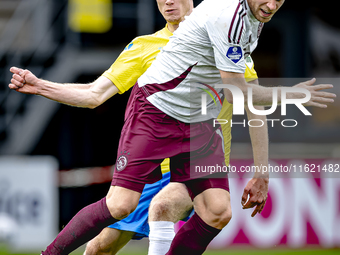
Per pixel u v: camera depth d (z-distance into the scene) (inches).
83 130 1419.8
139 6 1300.4
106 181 1225.4
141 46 508.1
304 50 1348.4
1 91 1332.4
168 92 425.7
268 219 944.3
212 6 410.0
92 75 1391.5
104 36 1380.4
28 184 1059.9
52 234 1061.8
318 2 1332.4
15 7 1571.1
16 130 1296.8
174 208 486.0
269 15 405.7
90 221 421.7
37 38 1376.7
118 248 543.8
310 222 954.7
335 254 881.5
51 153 1432.1
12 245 1027.9
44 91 443.5
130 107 446.3
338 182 961.5
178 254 437.1
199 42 415.5
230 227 938.1
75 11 1234.6
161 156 426.0
